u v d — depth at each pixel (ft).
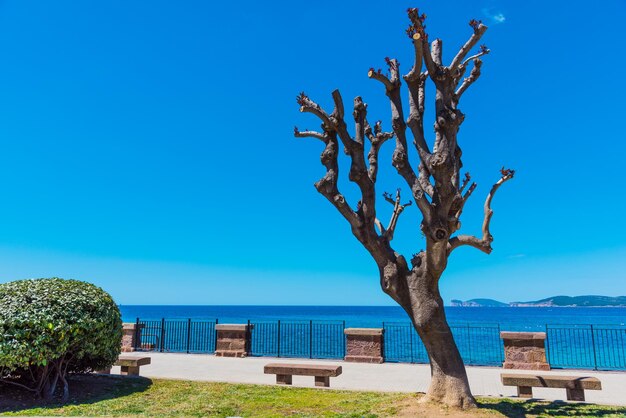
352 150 29.30
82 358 32.58
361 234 28.76
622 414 26.81
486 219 27.02
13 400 29.01
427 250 26.27
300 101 29.48
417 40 25.26
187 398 31.27
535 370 44.98
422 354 76.28
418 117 27.71
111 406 28.40
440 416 24.64
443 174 24.93
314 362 50.85
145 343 63.00
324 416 26.20
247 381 38.58
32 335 28.35
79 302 30.99
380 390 34.76
